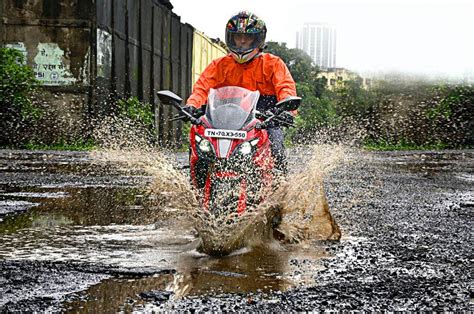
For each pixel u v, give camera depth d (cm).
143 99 3488
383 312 383
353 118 3422
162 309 382
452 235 650
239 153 561
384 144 3047
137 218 733
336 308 390
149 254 541
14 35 2742
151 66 3647
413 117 3173
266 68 657
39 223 696
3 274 459
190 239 607
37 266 487
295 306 393
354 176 1327
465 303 403
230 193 557
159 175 667
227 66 664
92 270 477
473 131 3044
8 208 797
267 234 598
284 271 489
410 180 1252
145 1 3491
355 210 827
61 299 400
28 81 2611
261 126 577
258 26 635
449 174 1407
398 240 623
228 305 393
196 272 480
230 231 551
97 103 2786
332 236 627
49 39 2742
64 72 2747
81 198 909
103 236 621
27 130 2619
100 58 2812
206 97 659
